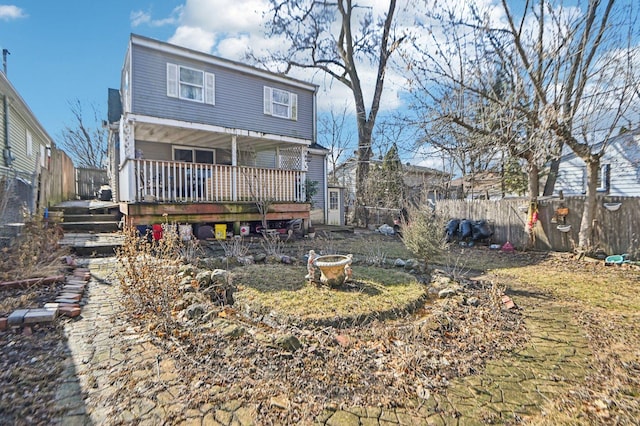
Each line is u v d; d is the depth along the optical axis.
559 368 2.66
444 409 2.10
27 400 1.98
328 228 12.73
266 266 5.57
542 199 9.02
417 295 4.18
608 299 4.57
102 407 1.95
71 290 3.93
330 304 3.74
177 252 4.92
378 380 2.39
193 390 2.14
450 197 16.28
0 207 4.88
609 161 12.88
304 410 2.02
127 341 2.77
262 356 2.59
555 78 6.51
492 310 3.94
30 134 12.25
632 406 2.17
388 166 16.95
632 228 7.35
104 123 11.66
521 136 7.50
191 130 9.57
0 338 2.75
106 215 8.94
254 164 13.43
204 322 3.16
